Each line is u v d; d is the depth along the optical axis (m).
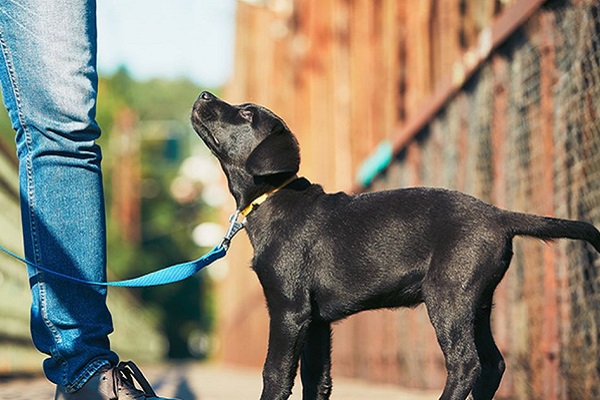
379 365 12.93
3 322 11.73
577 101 6.78
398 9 12.90
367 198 4.90
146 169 62.00
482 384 4.80
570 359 6.93
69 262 4.60
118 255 43.97
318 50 18.61
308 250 4.82
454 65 9.84
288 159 4.66
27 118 4.57
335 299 4.80
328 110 17.55
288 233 4.83
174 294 60.69
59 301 4.56
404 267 4.71
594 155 6.54
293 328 4.76
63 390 4.57
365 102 14.76
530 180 7.86
